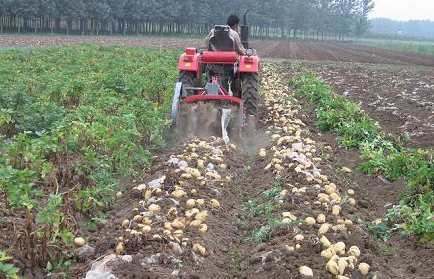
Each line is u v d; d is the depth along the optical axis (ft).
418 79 78.02
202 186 22.15
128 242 16.06
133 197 21.40
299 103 50.42
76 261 16.24
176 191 20.63
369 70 94.94
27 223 15.56
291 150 28.14
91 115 29.66
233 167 26.63
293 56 133.69
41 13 209.05
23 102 32.65
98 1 234.17
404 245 18.85
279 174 24.44
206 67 34.71
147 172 24.93
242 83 33.78
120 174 23.86
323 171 25.27
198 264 16.06
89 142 25.17
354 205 22.22
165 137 30.83
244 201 22.80
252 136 32.71
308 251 16.74
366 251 17.42
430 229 18.52
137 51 93.86
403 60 131.03
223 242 18.29
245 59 33.17
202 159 25.55
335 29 406.82
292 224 18.56
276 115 39.60
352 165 29.19
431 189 22.88
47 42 148.56
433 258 17.34
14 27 226.99
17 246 15.53
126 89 40.86
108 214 19.94
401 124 41.14
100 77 47.03
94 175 21.66
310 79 62.23
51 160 23.00
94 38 197.06
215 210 20.29
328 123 37.40
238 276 16.29
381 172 26.81
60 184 21.49
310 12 380.37
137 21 261.24
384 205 23.16
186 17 286.25
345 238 17.79
